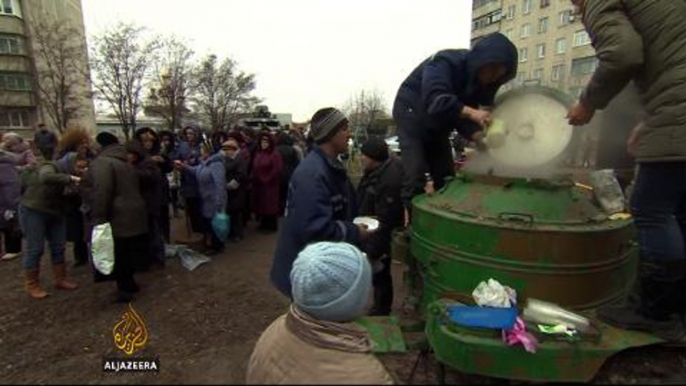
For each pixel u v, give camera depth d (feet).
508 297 7.24
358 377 5.68
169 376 8.67
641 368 7.40
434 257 8.50
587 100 7.52
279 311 14.26
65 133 18.34
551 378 6.44
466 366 6.60
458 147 13.24
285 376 5.89
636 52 6.72
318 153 8.94
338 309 6.43
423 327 8.96
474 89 9.77
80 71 96.22
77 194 18.24
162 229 21.26
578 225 7.55
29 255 16.01
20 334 12.98
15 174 21.58
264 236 24.90
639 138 7.51
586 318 7.11
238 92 114.42
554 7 115.96
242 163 23.66
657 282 7.27
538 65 122.52
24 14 112.06
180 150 26.61
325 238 8.47
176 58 91.45
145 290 16.40
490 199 8.21
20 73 112.57
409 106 10.85
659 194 7.26
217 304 14.89
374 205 12.96
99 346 12.06
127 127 87.56
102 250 14.26
